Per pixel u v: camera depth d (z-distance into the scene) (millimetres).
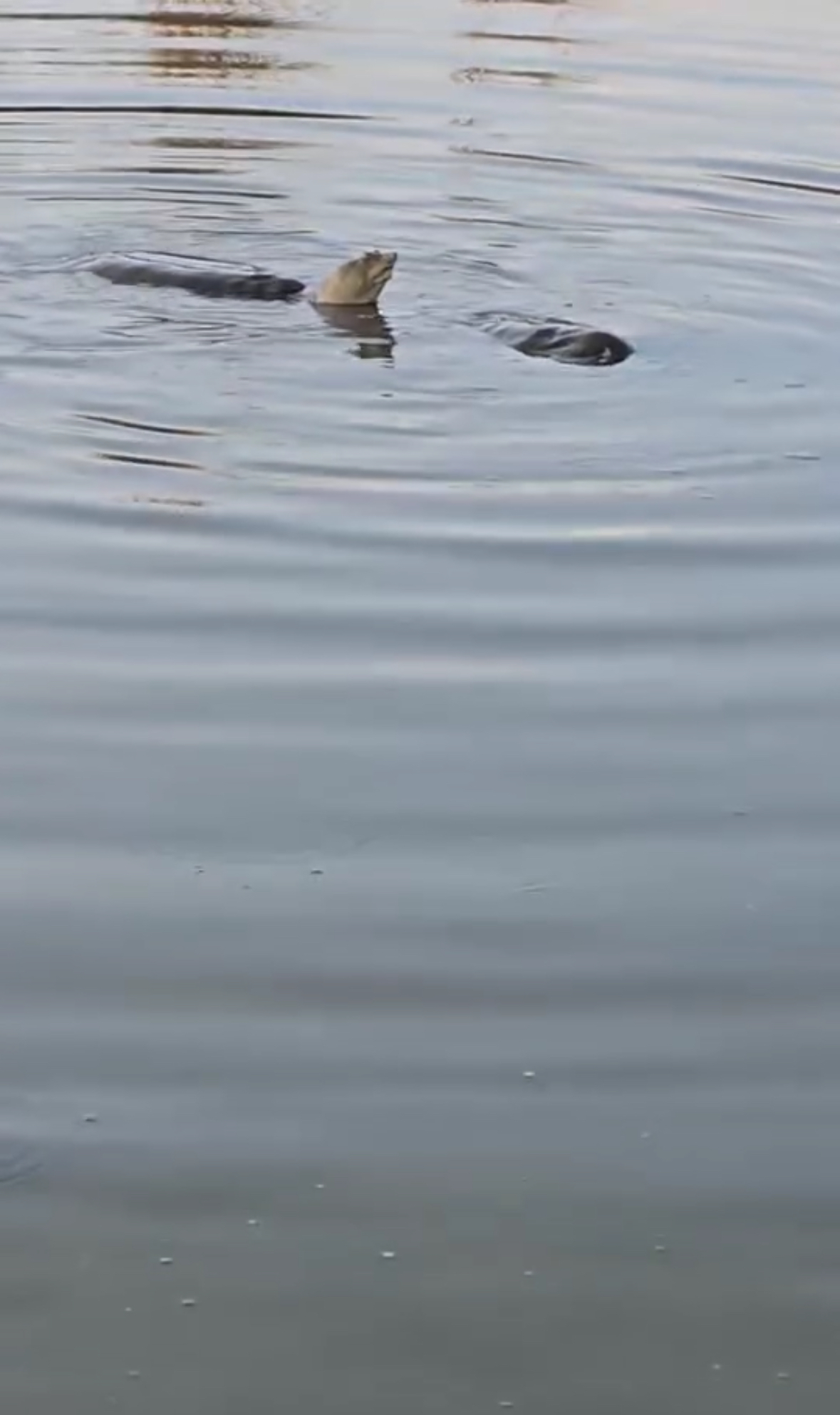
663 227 35312
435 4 55094
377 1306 11820
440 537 22547
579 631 20344
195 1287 11914
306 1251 12227
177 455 24734
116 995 14547
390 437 25672
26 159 38531
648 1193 12781
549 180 37969
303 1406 11102
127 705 18500
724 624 20578
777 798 17375
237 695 18766
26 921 15391
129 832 16594
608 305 31328
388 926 15438
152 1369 11312
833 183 38094
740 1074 13906
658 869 16312
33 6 53281
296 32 50812
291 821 16797
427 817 16906
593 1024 14398
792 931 15516
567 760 17844
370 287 30609
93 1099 13477
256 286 31141
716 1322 11766
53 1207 12492
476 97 44156
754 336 30125
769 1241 12406
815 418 26719
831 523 23250
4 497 23203
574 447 25516
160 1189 12664
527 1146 13172
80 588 20891
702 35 51438
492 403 27016
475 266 33094
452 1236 12367
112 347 28641
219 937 15234
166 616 20312
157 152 39250
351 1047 14062
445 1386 11281
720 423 26500
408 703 18719
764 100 44500
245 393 27031
